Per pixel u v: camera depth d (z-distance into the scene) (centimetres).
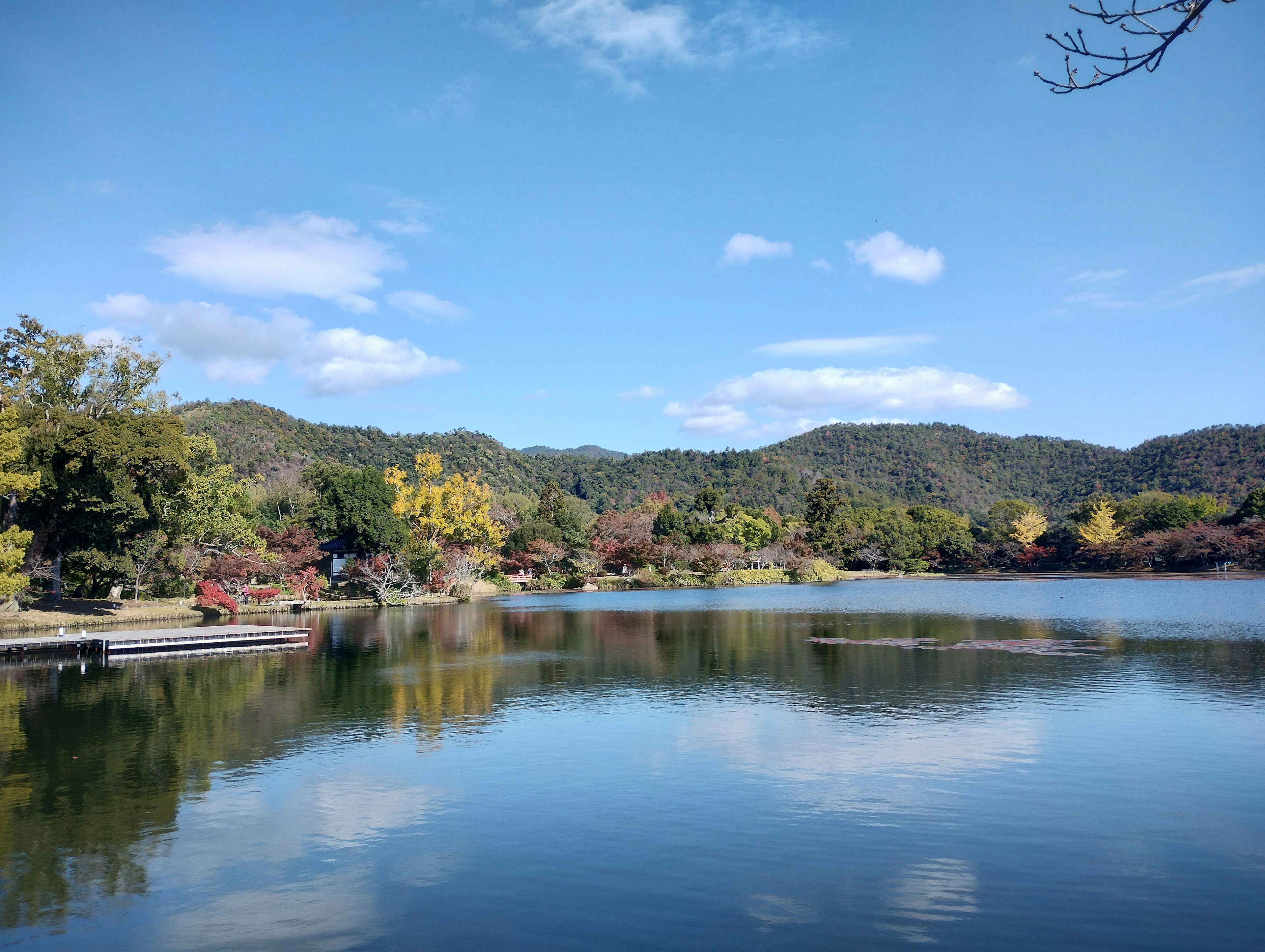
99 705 2620
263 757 1969
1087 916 1111
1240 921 1093
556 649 3981
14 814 1582
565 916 1127
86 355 5256
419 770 1841
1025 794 1612
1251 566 10950
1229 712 2328
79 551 5144
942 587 10312
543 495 12744
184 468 5162
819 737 2092
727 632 4762
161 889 1237
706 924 1098
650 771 1803
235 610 6081
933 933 1067
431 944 1055
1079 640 4084
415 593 7744
